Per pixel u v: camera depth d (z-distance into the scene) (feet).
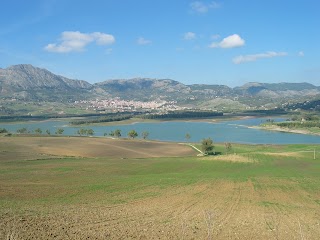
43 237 110.93
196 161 382.83
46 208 161.79
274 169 336.08
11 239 106.52
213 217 153.07
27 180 254.47
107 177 279.08
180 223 137.59
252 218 153.69
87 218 141.08
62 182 250.57
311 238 122.21
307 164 365.40
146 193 215.31
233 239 117.80
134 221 138.92
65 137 633.61
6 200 184.24
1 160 359.25
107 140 610.24
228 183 254.47
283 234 126.21
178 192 219.82
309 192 227.61
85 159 391.65
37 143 536.83
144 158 422.41
